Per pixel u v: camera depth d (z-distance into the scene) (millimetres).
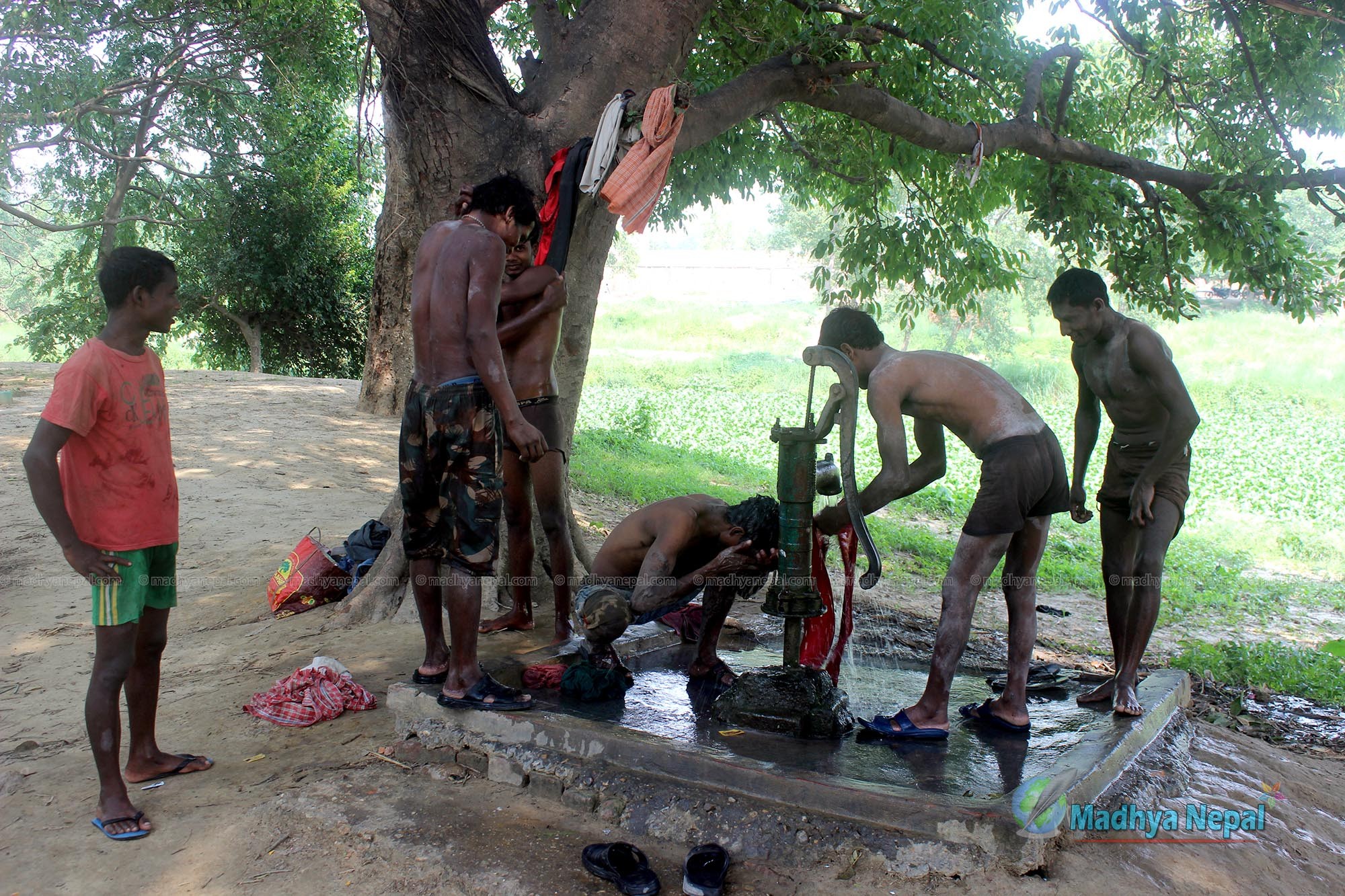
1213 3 9398
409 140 5957
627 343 46062
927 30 8664
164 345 31031
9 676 4887
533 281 4840
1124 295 9945
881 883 3018
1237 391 30047
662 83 6266
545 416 4961
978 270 10375
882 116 7441
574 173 5664
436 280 3676
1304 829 3717
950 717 4215
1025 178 9758
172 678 4852
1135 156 10617
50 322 25219
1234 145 9836
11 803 3525
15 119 18688
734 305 56875
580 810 3473
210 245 23422
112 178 24062
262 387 15711
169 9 19469
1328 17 7945
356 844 3229
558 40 6383
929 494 14336
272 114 22125
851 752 3693
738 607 6652
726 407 25078
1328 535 13930
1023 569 4105
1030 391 30906
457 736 3789
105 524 3287
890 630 6578
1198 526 14453
